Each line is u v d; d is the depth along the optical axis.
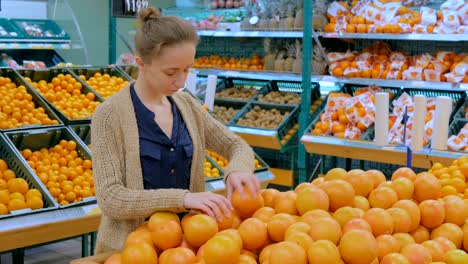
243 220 2.04
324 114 5.67
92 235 4.26
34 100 4.50
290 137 5.85
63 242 5.00
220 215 1.87
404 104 5.46
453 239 2.02
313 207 1.94
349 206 2.01
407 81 5.48
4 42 6.80
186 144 2.20
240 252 1.78
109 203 1.95
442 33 5.23
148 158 2.11
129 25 9.07
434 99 5.43
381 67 5.73
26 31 7.09
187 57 1.92
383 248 1.82
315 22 5.89
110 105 2.08
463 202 2.13
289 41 6.66
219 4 7.25
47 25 7.42
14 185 3.36
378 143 3.21
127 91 2.14
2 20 7.07
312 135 5.53
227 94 6.77
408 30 5.39
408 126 5.25
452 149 4.82
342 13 5.93
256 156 4.50
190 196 1.88
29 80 4.75
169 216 1.87
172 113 2.21
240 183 2.02
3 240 3.06
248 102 6.39
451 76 5.26
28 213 3.21
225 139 2.33
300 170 5.80
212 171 4.26
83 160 3.99
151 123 2.11
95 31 8.73
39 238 3.20
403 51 6.00
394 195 2.09
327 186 2.01
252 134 5.84
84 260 1.85
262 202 2.05
